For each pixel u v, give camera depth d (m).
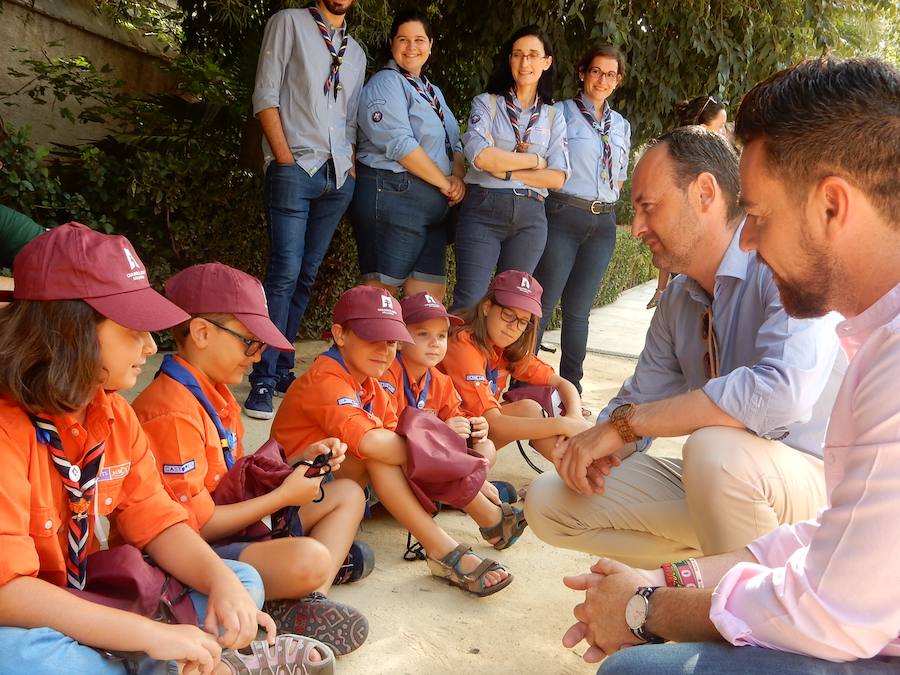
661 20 6.21
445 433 2.68
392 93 4.25
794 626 1.28
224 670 1.82
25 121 6.18
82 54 6.73
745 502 1.97
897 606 1.21
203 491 2.10
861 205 1.23
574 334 5.05
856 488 1.24
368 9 5.27
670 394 2.54
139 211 4.95
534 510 2.46
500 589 2.52
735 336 2.21
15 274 1.62
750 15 6.41
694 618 1.45
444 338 3.21
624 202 13.14
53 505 1.62
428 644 2.22
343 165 4.22
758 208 1.33
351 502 2.44
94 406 1.72
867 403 1.25
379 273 4.41
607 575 1.62
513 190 4.26
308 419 2.73
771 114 1.27
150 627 1.58
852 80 1.22
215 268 2.29
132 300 1.65
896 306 1.27
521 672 2.13
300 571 2.08
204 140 5.52
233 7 5.52
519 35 4.27
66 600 1.53
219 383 2.31
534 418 3.42
